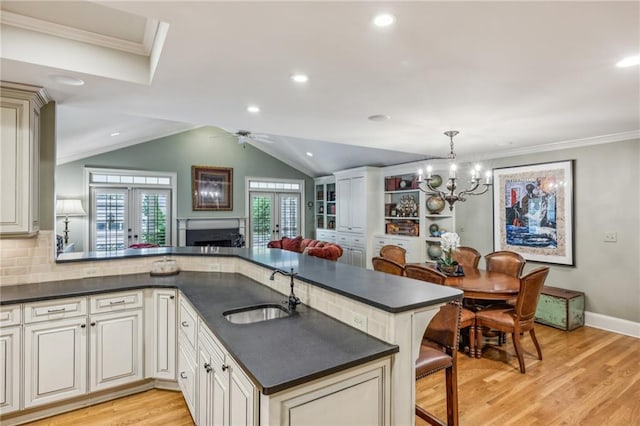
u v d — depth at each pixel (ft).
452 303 6.96
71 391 8.07
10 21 6.72
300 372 4.25
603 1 4.84
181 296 8.60
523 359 10.17
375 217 23.77
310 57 6.72
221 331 5.64
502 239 17.08
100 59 7.59
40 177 9.07
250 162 28.22
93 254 10.68
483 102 9.39
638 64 6.97
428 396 8.91
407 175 22.30
